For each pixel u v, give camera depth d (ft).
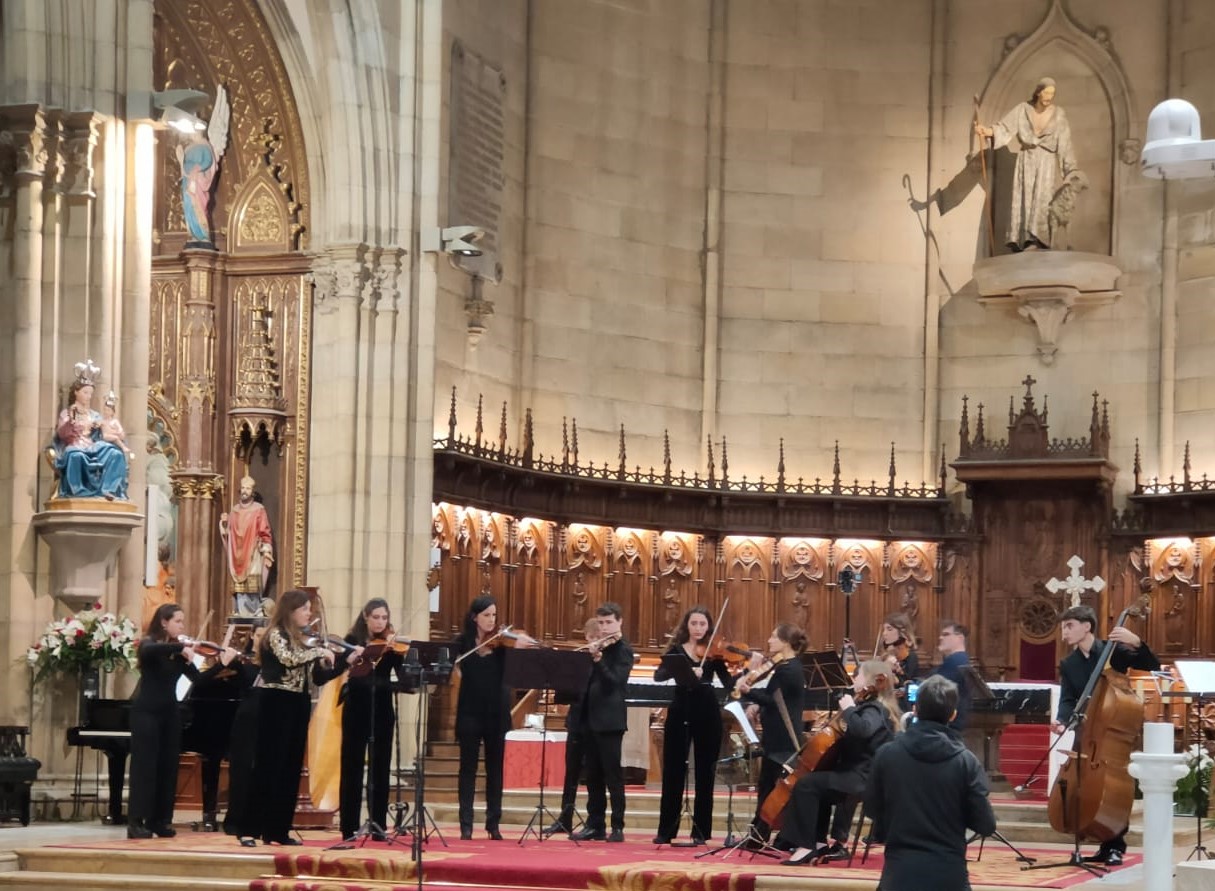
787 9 100.83
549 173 94.27
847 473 100.12
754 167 100.42
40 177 63.05
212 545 81.61
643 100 97.81
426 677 49.42
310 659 54.13
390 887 48.88
